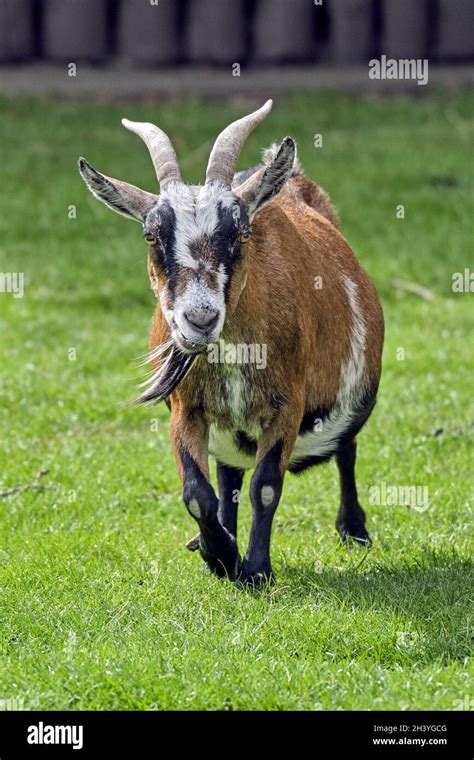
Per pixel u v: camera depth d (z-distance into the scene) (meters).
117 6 42.91
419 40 41.78
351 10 42.16
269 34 42.31
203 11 42.25
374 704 10.37
